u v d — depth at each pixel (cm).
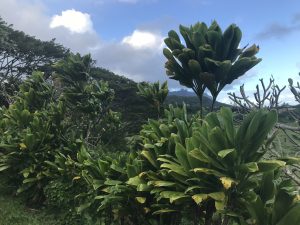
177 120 514
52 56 3434
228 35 541
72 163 773
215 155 419
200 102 563
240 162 417
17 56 3316
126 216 580
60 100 984
